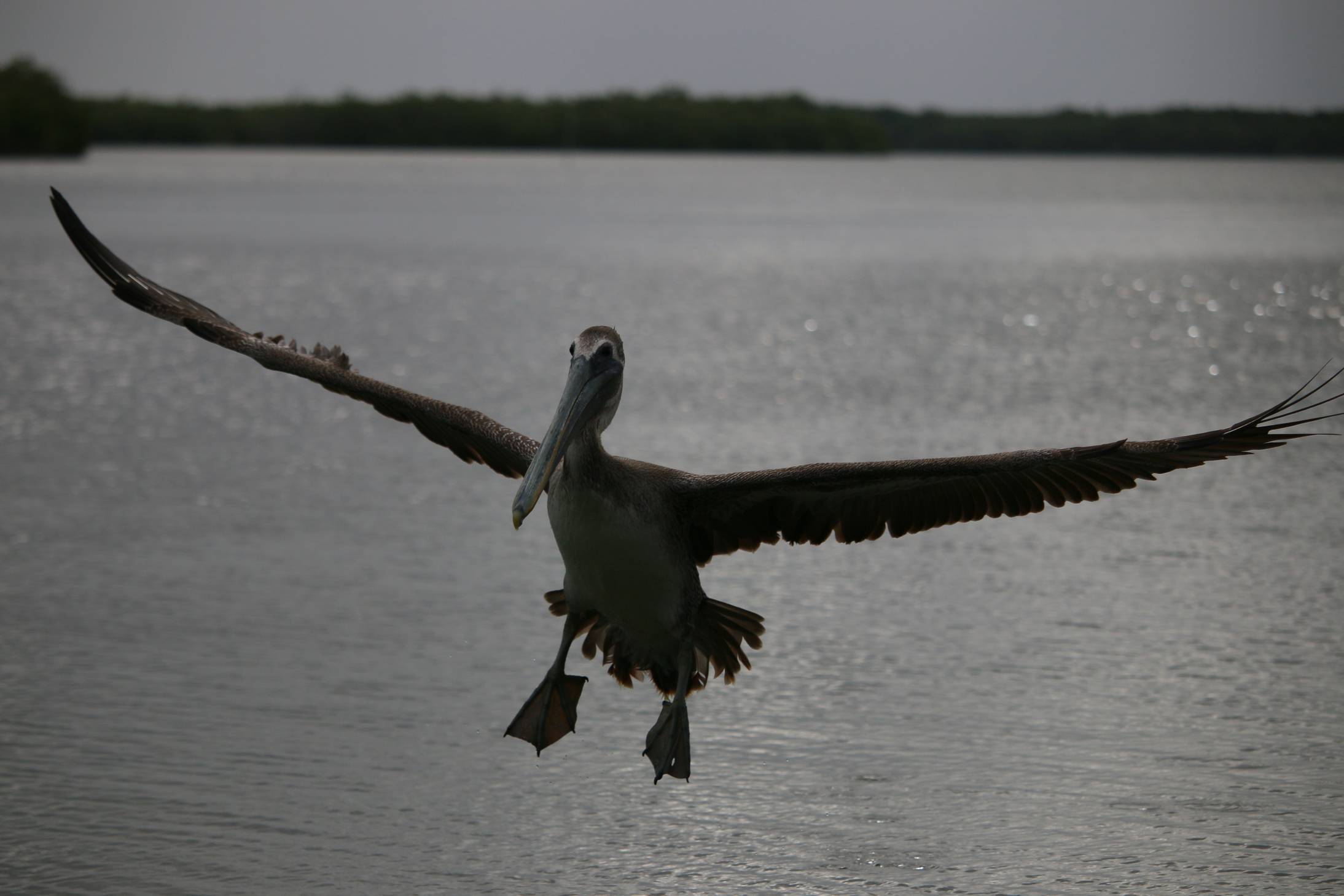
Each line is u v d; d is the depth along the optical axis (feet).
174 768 34.35
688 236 217.77
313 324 110.22
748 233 226.58
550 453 24.88
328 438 70.74
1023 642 42.78
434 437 30.53
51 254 164.35
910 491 27.73
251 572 49.06
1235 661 40.88
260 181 382.63
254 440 70.08
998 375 89.20
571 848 31.19
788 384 85.15
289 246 187.83
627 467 27.07
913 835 31.55
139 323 109.81
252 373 89.04
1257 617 44.60
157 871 29.81
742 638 28.27
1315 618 44.39
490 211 274.16
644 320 116.47
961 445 66.85
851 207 312.91
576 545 26.43
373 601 46.44
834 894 29.35
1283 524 55.36
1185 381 87.35
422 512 57.36
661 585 26.94
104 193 306.76
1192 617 44.65
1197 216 290.97
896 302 132.57
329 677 39.99
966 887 29.50
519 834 31.76
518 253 181.98
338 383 29.78
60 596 46.21
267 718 37.19
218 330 30.71
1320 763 34.50
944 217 280.10
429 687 39.47
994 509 27.58
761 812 32.71
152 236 200.03
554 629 44.29
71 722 36.73
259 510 57.00
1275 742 35.68
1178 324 116.67
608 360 26.50
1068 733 36.37
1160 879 29.68
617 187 389.80
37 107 492.54
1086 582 48.62
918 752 35.37
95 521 55.01
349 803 32.89
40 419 73.56
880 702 38.42
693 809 32.91
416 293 133.90
